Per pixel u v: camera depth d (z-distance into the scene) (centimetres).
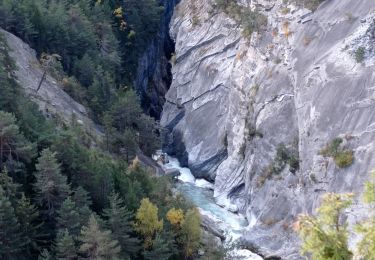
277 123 7194
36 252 4644
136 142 8488
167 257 4975
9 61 6544
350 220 4331
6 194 4500
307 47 7062
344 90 5962
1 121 4734
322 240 1476
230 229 6944
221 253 5556
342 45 6316
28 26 8900
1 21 8775
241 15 9106
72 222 4597
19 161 5031
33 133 5425
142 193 5859
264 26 8181
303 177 6209
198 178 8969
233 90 8562
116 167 6228
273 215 6600
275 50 7744
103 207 5303
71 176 5309
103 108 8844
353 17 6512
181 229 5569
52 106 7512
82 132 6988
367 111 5578
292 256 5825
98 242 4362
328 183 5669
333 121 5922
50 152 4703
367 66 5844
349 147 5556
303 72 6831
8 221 4200
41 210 4853
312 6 7281
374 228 1478
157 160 9356
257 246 6281
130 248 4941
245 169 7781
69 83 8675
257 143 7488
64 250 4319
